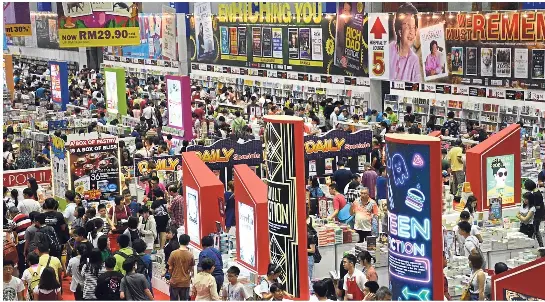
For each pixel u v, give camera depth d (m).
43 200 20.88
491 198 18.02
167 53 46.19
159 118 32.12
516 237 16.30
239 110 32.72
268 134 14.01
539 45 25.84
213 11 45.34
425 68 30.08
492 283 10.88
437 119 29.67
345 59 34.09
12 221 17.59
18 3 35.19
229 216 18.36
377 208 16.81
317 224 17.12
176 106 29.06
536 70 26.06
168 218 18.03
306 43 36.31
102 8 27.56
